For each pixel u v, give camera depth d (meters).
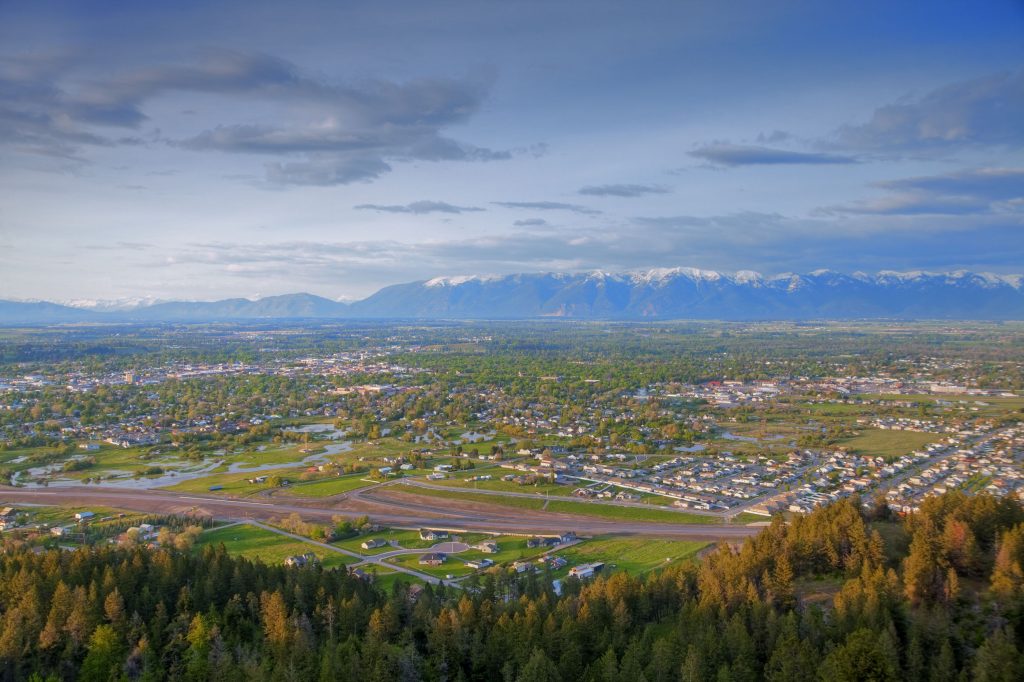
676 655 150.00
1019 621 151.62
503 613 171.12
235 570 196.75
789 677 140.38
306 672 152.62
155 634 171.25
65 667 163.88
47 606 177.12
